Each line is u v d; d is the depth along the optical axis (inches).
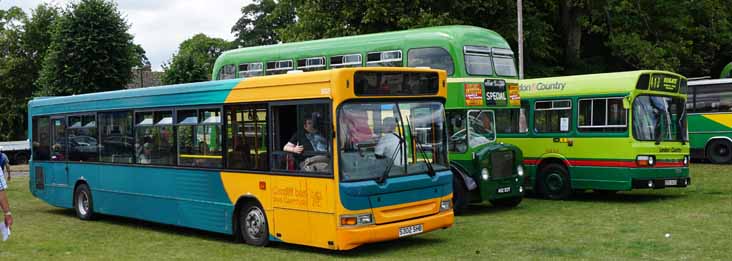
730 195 731.4
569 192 737.0
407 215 445.4
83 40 1541.6
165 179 561.6
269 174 468.8
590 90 724.0
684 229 522.6
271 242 501.7
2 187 387.2
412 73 459.2
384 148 441.7
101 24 1565.0
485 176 629.9
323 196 429.4
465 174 631.8
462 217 620.1
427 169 461.1
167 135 560.4
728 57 1524.4
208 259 446.9
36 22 2423.7
